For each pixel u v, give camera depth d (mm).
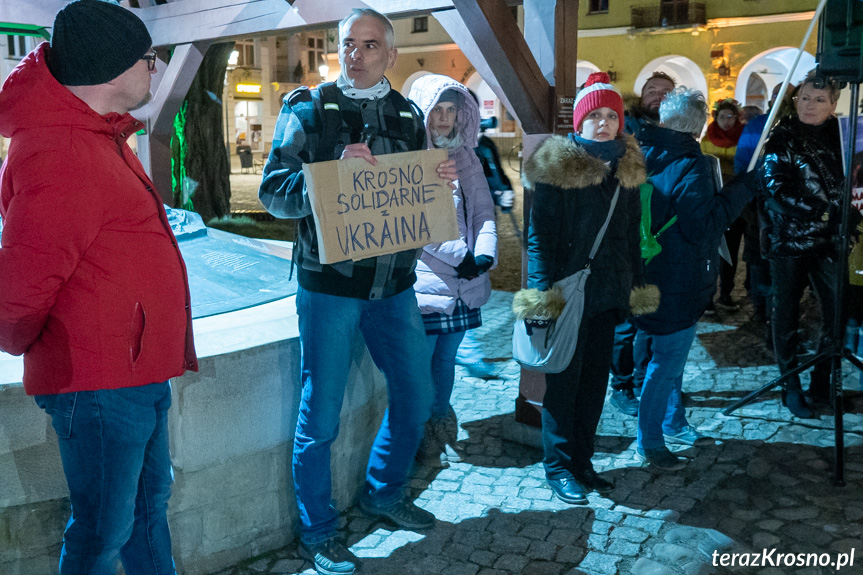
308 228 2479
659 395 3443
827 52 3332
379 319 2674
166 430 2148
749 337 5508
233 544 2695
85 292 1806
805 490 3215
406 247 2518
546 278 2939
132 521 2031
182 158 9109
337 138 2430
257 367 2629
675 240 3258
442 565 2693
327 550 2672
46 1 5156
